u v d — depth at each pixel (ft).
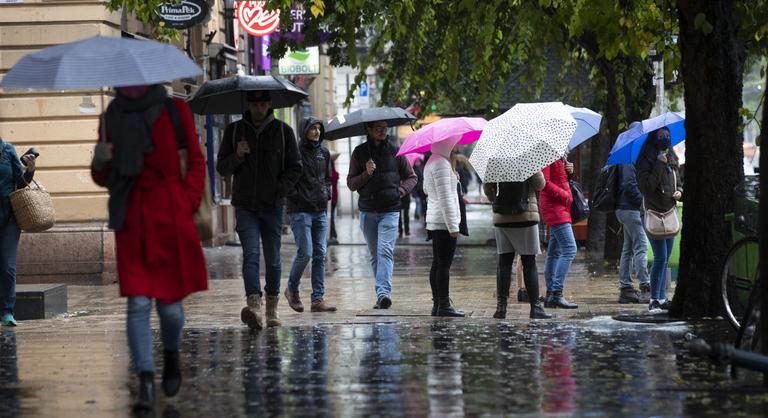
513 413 52.70
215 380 62.59
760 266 58.80
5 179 94.63
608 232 163.53
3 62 141.38
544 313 93.56
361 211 106.63
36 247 141.49
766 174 58.44
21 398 58.70
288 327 86.28
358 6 101.81
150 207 53.11
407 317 96.02
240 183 83.30
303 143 100.42
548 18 102.12
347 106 128.16
